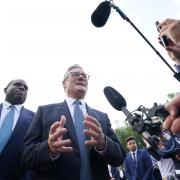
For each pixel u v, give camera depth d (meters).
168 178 3.94
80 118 3.56
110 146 3.23
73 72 3.90
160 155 1.33
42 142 3.17
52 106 3.70
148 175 8.15
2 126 4.22
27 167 3.23
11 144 4.05
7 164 3.95
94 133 2.94
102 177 3.29
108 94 2.08
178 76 1.13
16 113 4.43
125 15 2.03
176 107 0.75
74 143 3.32
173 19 1.13
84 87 3.85
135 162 8.52
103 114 3.91
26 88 4.66
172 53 1.10
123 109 1.77
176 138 1.29
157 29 1.17
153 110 1.36
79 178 3.14
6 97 4.61
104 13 2.39
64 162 3.19
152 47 1.77
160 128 1.32
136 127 1.44
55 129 2.86
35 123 3.52
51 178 3.16
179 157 1.29
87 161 3.24
